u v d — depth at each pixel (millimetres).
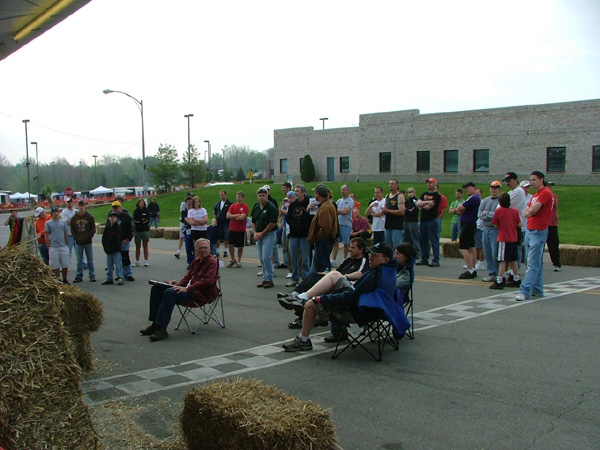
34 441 3150
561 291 10008
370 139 43219
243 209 14281
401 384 5305
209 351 6656
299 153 50031
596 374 5469
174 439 4039
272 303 9641
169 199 48312
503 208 10195
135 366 6078
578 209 25688
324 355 6379
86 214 12750
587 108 32344
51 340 3275
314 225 9953
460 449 3924
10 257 3289
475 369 5703
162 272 14031
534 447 3930
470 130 37500
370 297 6105
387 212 12914
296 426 3135
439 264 14000
